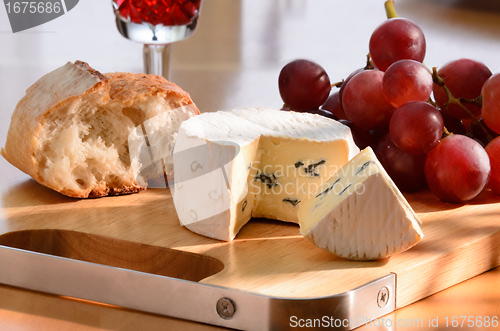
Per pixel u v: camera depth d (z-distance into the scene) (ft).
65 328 2.85
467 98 4.27
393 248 3.18
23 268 3.21
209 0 13.17
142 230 3.75
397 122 3.81
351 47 8.75
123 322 2.91
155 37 4.92
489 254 3.45
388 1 4.47
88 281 3.08
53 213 3.99
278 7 12.55
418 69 3.81
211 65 7.95
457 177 3.77
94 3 10.91
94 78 4.13
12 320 2.92
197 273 3.49
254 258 3.32
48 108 4.05
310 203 3.52
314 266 3.19
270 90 6.84
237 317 2.85
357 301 2.85
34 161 4.10
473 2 11.76
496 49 8.06
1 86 6.69
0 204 4.12
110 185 4.36
